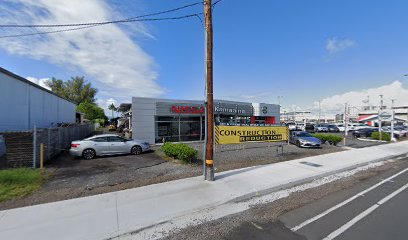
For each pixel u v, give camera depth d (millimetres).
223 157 12023
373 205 5473
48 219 4594
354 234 4055
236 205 5590
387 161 11984
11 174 7219
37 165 9992
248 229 4332
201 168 9555
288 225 4473
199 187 6680
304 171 8805
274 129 13477
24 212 4926
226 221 4699
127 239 4004
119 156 12828
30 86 14875
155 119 19125
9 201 5660
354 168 10047
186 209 5145
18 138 9430
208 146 7355
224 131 11898
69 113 27359
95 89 62188
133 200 5648
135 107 18047
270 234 4121
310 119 96188
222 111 22594
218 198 5816
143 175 8430
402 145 18828
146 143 14211
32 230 4156
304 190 6789
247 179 7566
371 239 3873
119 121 40000
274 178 7719
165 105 19234
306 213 5051
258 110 25906
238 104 24344
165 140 19531
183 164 10414
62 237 3943
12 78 12703
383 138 22844
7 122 12312
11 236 3943
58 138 13258
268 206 5508
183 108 20031
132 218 4668
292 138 18266
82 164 10578
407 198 5965
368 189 6828
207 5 7301
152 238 4039
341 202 5715
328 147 16703
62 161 11359
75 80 60062
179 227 4445
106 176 8320
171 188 6590
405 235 3998
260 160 11188
